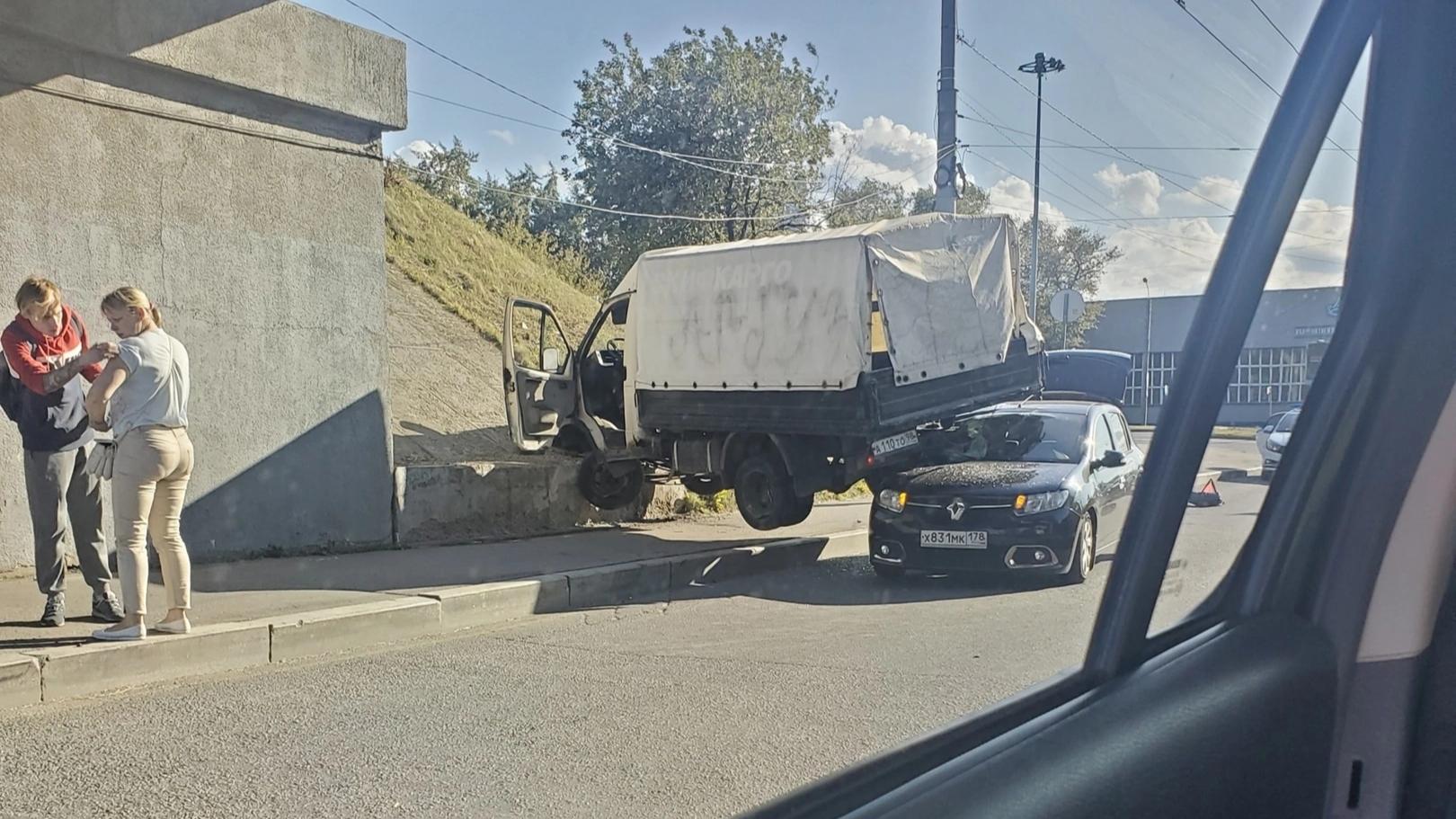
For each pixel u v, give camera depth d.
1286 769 1.78
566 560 8.82
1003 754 1.36
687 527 11.45
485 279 17.22
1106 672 1.60
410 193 19.28
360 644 6.55
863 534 11.11
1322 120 1.71
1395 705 1.95
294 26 8.55
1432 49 1.86
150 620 6.15
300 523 8.73
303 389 8.77
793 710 4.40
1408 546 1.98
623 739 4.30
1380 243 1.94
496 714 4.83
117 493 5.63
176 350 5.84
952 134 10.37
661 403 10.75
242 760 4.23
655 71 30.09
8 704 5.04
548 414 11.23
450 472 9.90
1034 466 8.30
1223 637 1.78
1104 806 1.38
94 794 3.88
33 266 7.25
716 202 29.62
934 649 5.15
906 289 9.55
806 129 30.44
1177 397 1.70
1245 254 1.70
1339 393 1.94
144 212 7.83
